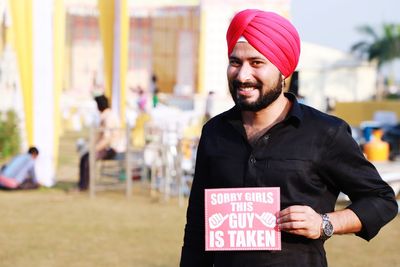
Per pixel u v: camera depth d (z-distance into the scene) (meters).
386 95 47.47
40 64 12.09
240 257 2.58
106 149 11.76
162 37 31.19
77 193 11.68
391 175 10.02
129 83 31.11
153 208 10.33
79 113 26.20
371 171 2.64
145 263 6.99
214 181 2.69
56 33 12.16
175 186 11.62
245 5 23.47
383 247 7.87
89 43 30.27
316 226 2.49
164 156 11.01
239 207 2.57
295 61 2.63
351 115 19.70
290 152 2.57
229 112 2.75
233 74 2.61
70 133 24.14
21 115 16.56
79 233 8.41
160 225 8.99
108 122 11.77
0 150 16.38
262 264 2.55
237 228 2.57
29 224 8.93
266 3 16.81
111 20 13.78
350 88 36.62
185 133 13.60
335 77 36.28
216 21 25.22
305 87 35.91
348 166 2.61
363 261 7.18
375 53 49.72
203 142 2.77
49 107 12.27
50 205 10.45
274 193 2.54
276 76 2.59
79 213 9.81
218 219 2.59
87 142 12.45
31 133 12.30
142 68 31.23
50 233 8.38
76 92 29.97
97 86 26.25
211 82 25.36
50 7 11.97
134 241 8.00
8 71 18.06
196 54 30.95
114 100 13.88
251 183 2.59
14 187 11.84
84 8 24.86
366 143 11.55
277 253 2.55
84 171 11.80
